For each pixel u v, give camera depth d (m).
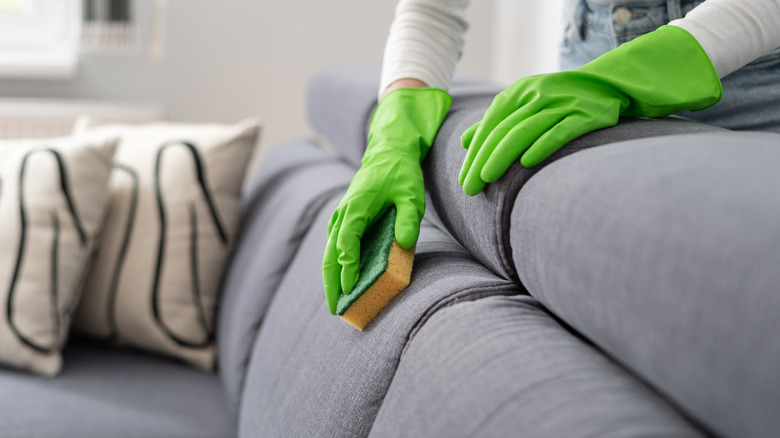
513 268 0.56
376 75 1.26
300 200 1.12
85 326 1.33
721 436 0.34
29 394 1.12
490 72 2.15
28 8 2.04
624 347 0.38
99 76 2.00
